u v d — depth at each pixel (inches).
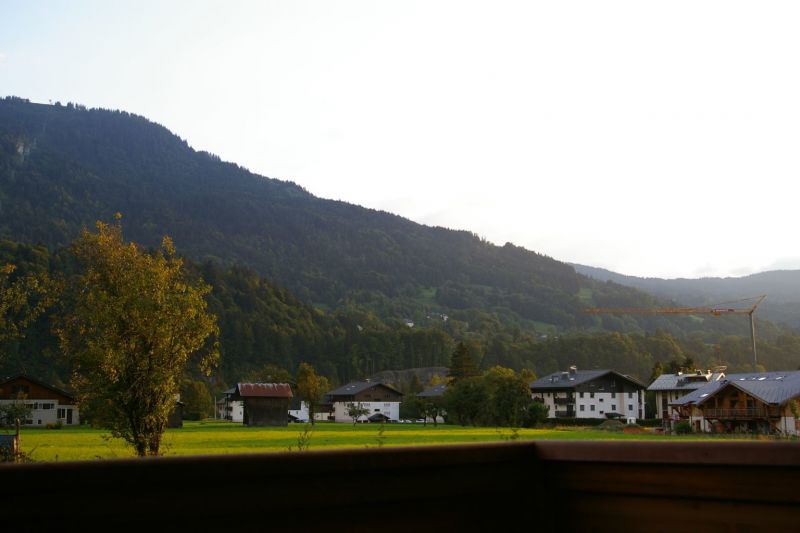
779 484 97.3
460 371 4557.1
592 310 6658.5
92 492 79.6
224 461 87.0
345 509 98.5
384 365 7696.9
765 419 2450.8
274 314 7460.6
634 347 7298.2
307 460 92.8
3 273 826.2
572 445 113.8
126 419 806.5
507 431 2529.5
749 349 7263.8
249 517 90.2
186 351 826.2
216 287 7288.4
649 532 108.9
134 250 832.3
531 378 4498.0
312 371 4576.8
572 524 117.0
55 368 4424.2
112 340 790.5
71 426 3159.5
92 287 820.0
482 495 112.8
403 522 104.1
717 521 102.4
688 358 4338.1
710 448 101.6
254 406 3607.3
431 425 3720.5
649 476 108.0
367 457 98.3
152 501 83.2
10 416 1194.6
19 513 75.4
